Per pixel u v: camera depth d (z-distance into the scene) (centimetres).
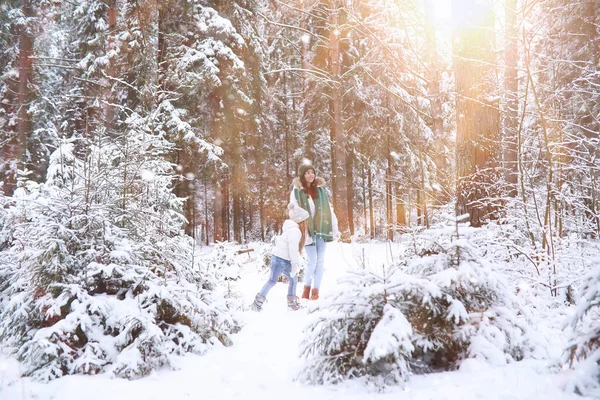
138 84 1412
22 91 1664
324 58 1919
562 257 453
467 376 244
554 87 521
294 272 543
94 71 1520
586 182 541
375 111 1873
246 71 1788
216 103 1717
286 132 2456
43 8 1723
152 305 358
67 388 273
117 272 373
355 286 281
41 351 304
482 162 585
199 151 1484
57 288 349
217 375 300
